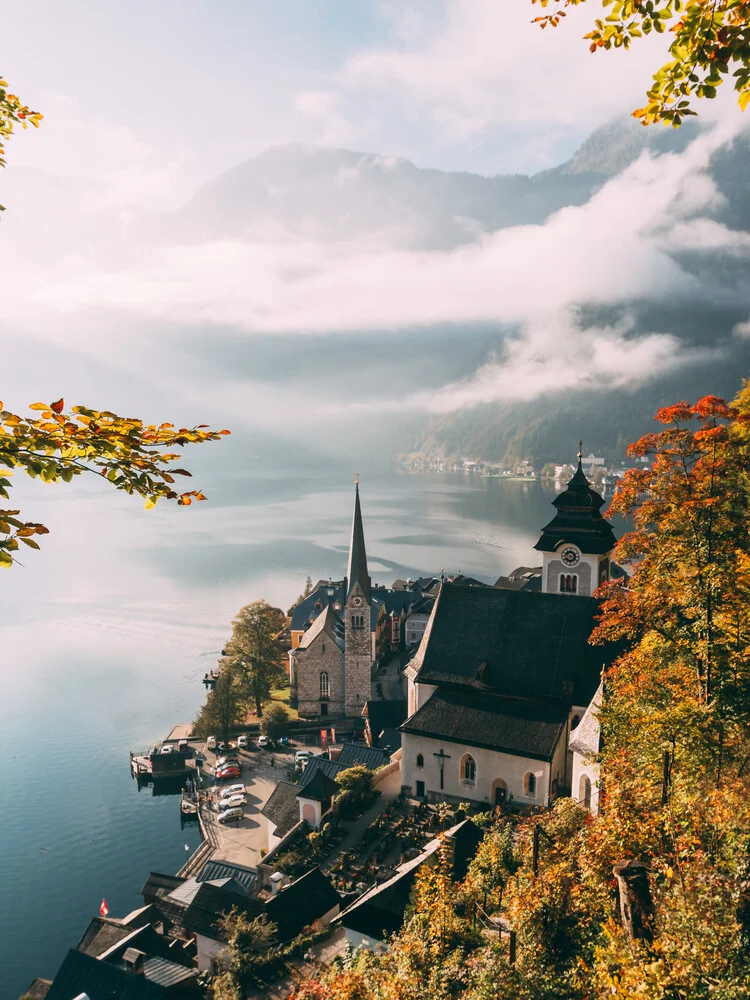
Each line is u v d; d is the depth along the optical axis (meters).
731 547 43.22
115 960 54.97
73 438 10.67
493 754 68.12
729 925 22.20
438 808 67.75
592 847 30.27
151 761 107.62
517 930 28.61
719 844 27.23
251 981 51.09
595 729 58.78
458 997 29.47
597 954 24.48
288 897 59.41
